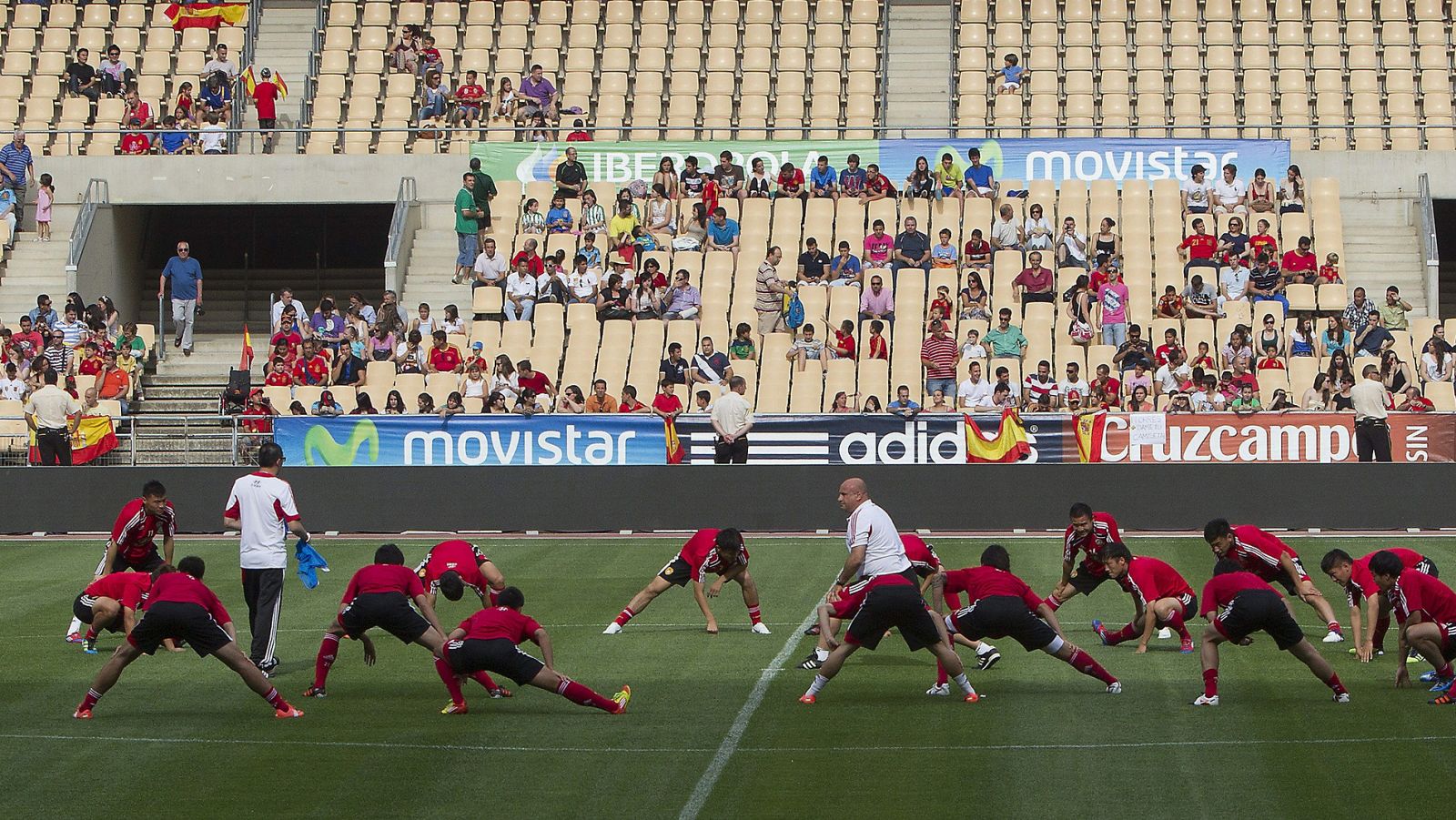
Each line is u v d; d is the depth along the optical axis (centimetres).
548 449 4969
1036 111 7694
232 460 4994
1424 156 6781
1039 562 4047
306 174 7025
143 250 7375
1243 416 4809
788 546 4478
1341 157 6831
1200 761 2147
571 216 6638
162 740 2323
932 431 4900
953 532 4772
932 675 2764
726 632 3222
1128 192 6662
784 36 8038
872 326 5916
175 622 2430
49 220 6931
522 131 7000
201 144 7212
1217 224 6506
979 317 5994
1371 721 2373
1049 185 6738
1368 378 4838
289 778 2105
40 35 8075
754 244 6556
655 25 8044
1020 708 2488
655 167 6856
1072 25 7931
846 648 2522
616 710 2469
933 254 6334
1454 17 7881
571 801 1989
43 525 4931
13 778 2119
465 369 5600
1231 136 7581
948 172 6706
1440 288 7188
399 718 2459
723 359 5647
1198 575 3838
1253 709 2464
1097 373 5631
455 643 2436
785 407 5694
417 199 6988
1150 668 2802
